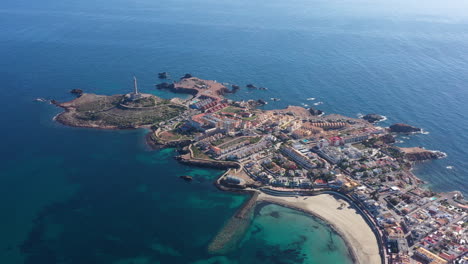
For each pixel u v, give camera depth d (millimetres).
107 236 187500
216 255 177625
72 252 176000
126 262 171250
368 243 185125
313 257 177625
